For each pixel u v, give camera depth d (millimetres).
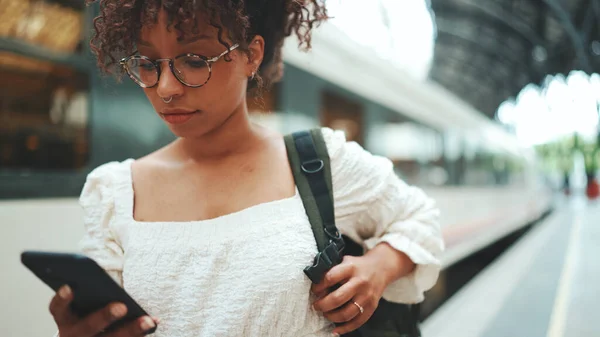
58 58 2270
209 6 772
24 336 2096
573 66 17859
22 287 2100
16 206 2092
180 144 964
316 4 1008
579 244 10672
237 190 890
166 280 819
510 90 27984
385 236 938
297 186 897
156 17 775
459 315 4902
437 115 6934
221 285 809
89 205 923
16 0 2123
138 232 864
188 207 884
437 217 1009
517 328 4480
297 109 3705
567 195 41312
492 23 19109
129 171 950
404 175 5629
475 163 8688
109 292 709
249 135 943
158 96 822
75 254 678
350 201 918
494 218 9484
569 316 4832
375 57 5195
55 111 2260
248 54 847
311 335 835
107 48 850
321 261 822
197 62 798
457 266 9367
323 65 4129
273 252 816
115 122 2500
